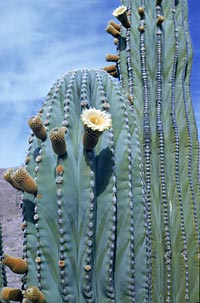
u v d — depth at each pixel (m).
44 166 1.27
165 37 1.89
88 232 1.23
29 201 1.31
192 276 1.73
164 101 1.85
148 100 1.82
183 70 1.91
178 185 1.77
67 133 1.28
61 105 1.36
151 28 1.87
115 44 1.99
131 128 1.39
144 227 1.33
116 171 1.30
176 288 1.73
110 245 1.25
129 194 1.29
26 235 1.31
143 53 1.84
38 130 1.28
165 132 1.82
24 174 1.24
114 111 1.37
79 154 1.26
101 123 1.25
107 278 1.24
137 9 1.90
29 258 1.30
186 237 1.75
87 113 1.25
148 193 1.71
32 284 1.29
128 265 1.28
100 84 1.40
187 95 1.92
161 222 1.73
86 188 1.23
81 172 1.24
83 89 1.35
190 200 1.77
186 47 1.93
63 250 1.22
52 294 1.25
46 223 1.25
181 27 1.93
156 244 1.71
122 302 1.29
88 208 1.23
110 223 1.25
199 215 1.80
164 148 1.79
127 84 1.88
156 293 1.69
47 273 1.25
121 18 1.85
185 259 1.73
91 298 1.23
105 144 1.29
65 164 1.24
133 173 1.34
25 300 1.27
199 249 1.74
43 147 1.28
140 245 1.32
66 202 1.22
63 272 1.22
